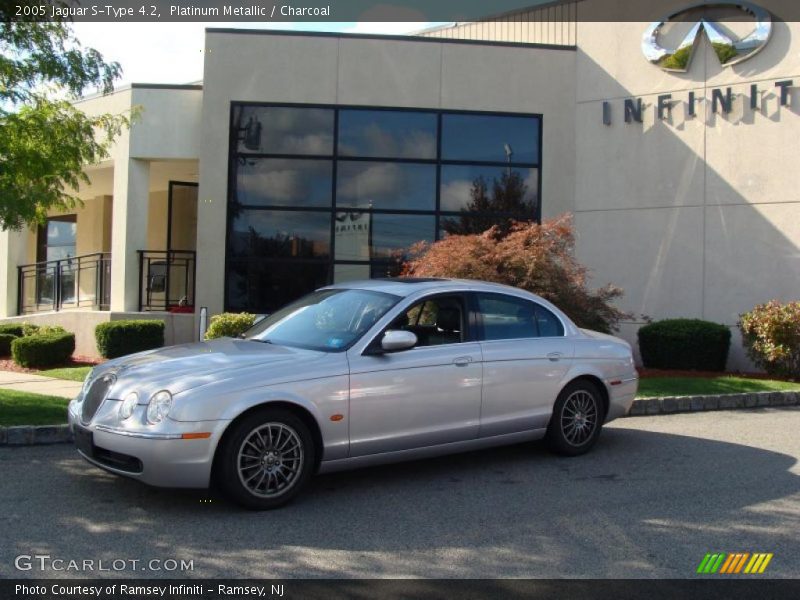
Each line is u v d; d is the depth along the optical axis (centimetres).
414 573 433
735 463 699
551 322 727
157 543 474
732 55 1419
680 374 1261
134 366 568
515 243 1112
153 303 1598
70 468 649
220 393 521
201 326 1270
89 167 1644
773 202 1386
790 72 1383
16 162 873
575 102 1530
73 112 983
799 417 952
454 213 1478
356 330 612
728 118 1423
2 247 1780
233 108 1448
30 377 1196
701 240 1435
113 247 1514
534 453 734
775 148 1388
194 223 1825
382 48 1479
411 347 595
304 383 555
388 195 1469
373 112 1473
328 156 1459
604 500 579
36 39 861
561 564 449
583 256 1512
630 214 1485
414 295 645
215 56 1447
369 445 586
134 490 585
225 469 522
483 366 650
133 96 1498
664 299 1457
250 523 514
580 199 1521
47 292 1723
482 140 1497
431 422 618
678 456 727
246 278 1433
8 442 738
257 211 1442
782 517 539
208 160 1433
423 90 1482
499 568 442
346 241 1455
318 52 1466
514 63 1509
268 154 1448
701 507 562
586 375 724
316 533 498
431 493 595
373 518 531
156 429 509
